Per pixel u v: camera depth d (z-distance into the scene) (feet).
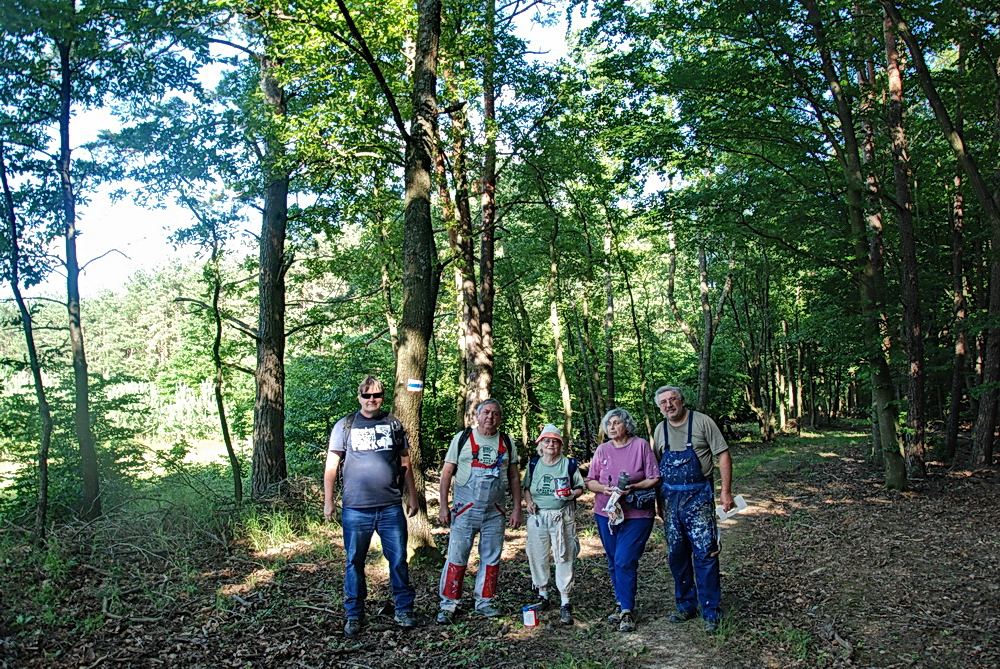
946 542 22.43
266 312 33.06
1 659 12.61
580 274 55.11
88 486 21.04
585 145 41.16
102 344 190.70
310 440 47.24
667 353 88.94
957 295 40.88
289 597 17.07
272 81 32.71
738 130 36.52
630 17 35.45
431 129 22.95
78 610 15.17
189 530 22.50
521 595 18.10
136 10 21.42
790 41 33.58
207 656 13.37
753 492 37.45
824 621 15.39
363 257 48.21
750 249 70.74
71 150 20.89
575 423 74.79
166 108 25.62
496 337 65.41
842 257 38.60
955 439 40.88
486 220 43.09
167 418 56.80
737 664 13.34
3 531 19.58
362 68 29.17
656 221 39.75
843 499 32.60
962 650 13.39
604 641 14.79
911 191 46.34
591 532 27.89
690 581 16.03
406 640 14.70
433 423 59.11
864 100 39.58
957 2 26.11
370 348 55.21
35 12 18.57
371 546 22.71
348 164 29.73
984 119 38.47
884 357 34.83
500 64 35.91
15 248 19.06
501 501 16.43
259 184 29.53
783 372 99.81
